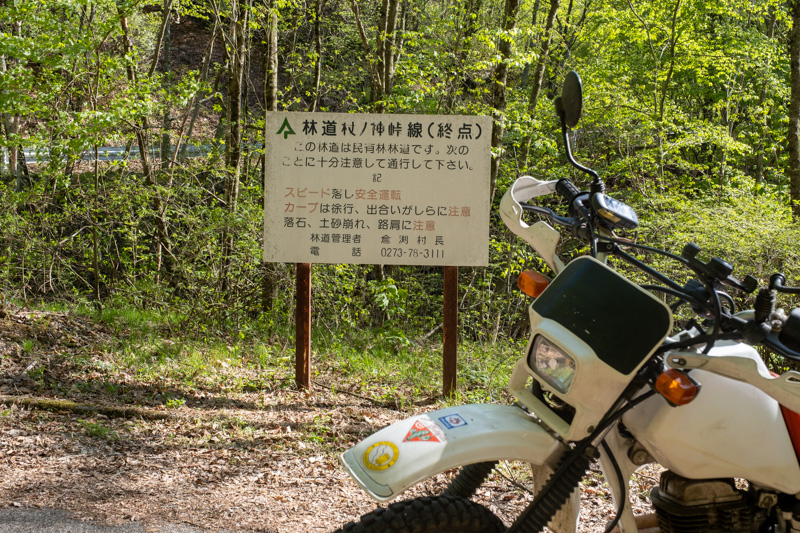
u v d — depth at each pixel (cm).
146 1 1061
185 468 455
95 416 552
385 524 205
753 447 223
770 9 1861
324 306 1025
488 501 412
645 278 931
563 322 216
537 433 223
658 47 1792
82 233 1177
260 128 1221
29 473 423
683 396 201
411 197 668
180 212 1034
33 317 831
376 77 1249
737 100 1816
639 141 1530
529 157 1429
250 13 1240
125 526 357
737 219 955
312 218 671
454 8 1218
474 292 1223
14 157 1432
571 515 237
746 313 239
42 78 909
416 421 223
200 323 924
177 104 1009
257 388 676
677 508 238
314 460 485
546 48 1448
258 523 373
